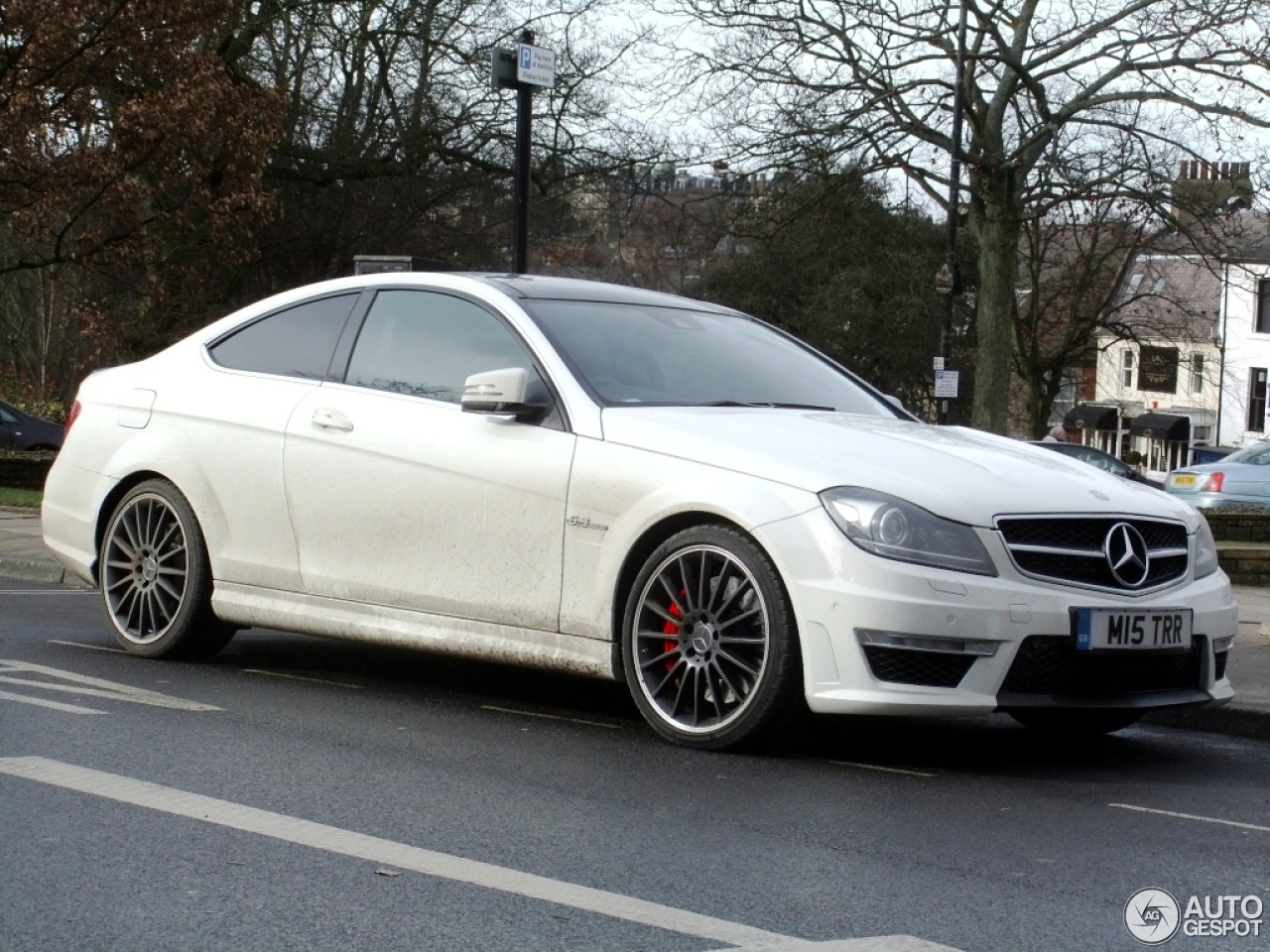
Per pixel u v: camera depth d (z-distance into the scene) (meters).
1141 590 5.67
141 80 23.45
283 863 4.05
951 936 3.63
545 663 6.12
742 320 7.48
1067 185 27.06
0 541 13.29
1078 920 3.80
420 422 6.55
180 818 4.47
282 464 6.95
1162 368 48.59
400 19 30.59
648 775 5.29
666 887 3.95
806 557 5.42
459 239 34.75
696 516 5.75
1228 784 5.66
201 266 28.56
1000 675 5.35
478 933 3.52
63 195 22.53
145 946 3.39
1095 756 6.17
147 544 7.50
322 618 6.79
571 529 6.02
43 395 34.69
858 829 4.65
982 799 5.16
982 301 28.84
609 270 37.22
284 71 31.17
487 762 5.43
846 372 7.37
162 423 7.49
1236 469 23.27
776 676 5.48
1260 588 15.23
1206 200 26.72
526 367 6.40
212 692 6.62
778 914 3.74
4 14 20.98
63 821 4.40
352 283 7.21
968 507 5.44
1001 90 27.72
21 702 6.13
